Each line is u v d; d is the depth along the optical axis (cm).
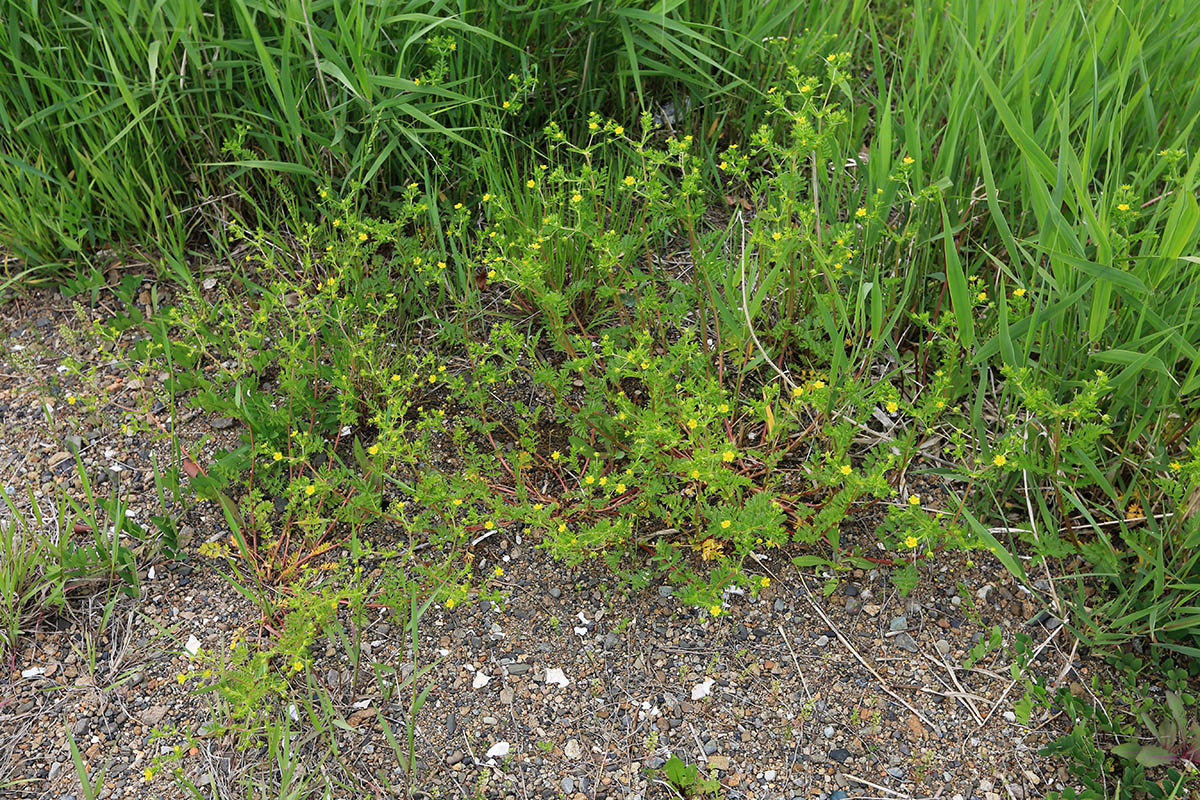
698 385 283
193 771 246
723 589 274
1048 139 285
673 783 243
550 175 321
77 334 348
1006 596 274
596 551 281
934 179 300
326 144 330
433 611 277
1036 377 276
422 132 339
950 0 329
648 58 354
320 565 287
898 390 311
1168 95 316
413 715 245
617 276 315
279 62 338
